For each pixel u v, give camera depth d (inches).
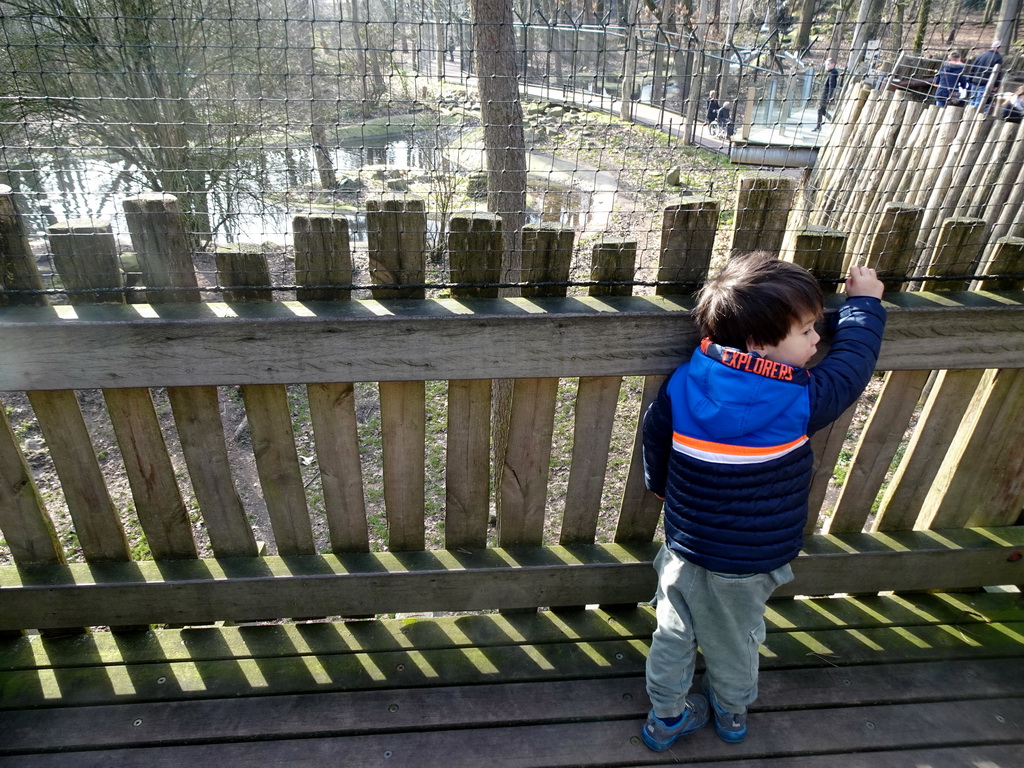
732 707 73.4
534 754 73.5
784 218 70.9
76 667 80.3
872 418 82.4
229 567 82.1
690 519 66.1
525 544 87.0
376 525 186.4
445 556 84.6
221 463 77.0
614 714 77.4
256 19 63.2
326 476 79.0
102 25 253.0
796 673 82.7
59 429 73.1
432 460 216.4
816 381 63.1
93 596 80.0
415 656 82.7
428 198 287.9
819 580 88.9
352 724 75.4
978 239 72.9
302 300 69.6
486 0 134.9
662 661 70.7
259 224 218.7
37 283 67.7
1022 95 192.1
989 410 83.4
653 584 85.8
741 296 61.9
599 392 76.5
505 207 138.4
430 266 298.8
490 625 86.7
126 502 190.9
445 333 68.9
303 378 69.9
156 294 68.2
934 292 75.6
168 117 233.0
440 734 75.0
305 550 84.4
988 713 79.0
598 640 85.4
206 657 81.5
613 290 72.4
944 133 211.2
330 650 82.8
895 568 88.7
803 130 275.7
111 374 68.1
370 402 251.6
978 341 74.7
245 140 238.7
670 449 69.5
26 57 255.1
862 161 248.4
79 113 230.1
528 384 75.8
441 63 73.7
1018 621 90.1
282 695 78.2
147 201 63.7
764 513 64.4
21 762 71.4
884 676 82.6
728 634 68.6
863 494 87.7
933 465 86.1
